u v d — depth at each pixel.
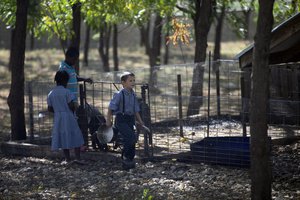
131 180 10.88
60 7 17.50
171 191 10.06
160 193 9.96
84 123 12.98
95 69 36.88
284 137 13.95
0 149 14.20
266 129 8.40
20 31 14.50
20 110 14.70
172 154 12.34
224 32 65.75
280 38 14.25
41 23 18.66
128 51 52.91
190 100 18.03
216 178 10.70
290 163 11.73
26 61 41.75
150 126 12.31
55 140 12.16
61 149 13.18
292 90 16.02
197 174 11.10
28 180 11.33
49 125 17.95
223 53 46.75
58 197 10.05
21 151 13.79
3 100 24.98
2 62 42.59
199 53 18.22
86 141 13.02
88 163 12.46
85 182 10.99
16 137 14.70
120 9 17.00
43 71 35.72
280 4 19.17
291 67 16.00
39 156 13.52
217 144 11.95
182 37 18.22
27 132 16.58
